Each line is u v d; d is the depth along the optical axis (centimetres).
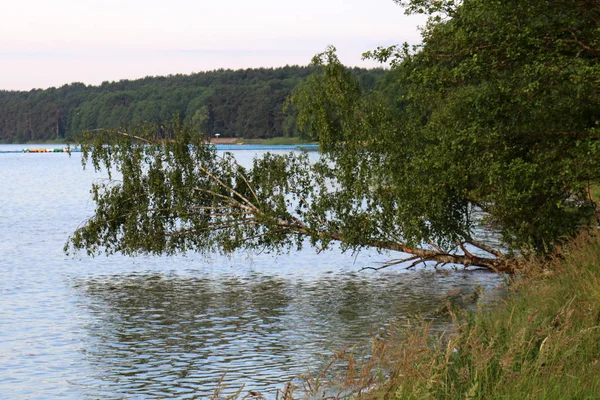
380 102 2409
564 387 773
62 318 2127
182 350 1731
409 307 2114
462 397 755
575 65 1540
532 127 1705
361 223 2433
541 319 1038
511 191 1706
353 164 2389
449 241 2305
